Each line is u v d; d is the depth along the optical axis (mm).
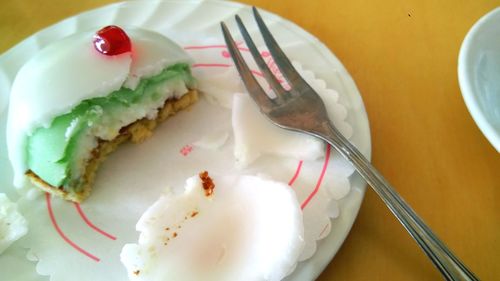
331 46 199
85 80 148
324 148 152
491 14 163
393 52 194
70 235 141
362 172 133
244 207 132
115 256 135
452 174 151
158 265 121
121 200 151
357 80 184
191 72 179
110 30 153
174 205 133
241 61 179
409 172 152
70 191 149
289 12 216
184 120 174
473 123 165
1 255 135
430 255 111
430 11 210
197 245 125
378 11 213
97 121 156
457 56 190
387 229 139
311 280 120
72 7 223
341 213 135
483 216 140
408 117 169
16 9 222
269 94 174
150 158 162
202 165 158
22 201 150
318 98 163
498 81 154
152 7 208
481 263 130
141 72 159
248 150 153
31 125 145
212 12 207
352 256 133
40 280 131
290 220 124
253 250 122
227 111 174
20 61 187
